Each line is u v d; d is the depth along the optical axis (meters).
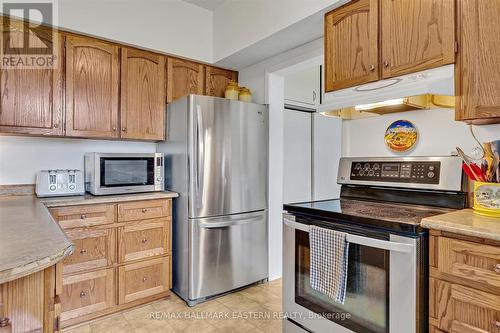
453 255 1.18
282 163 3.02
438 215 1.36
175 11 2.73
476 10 1.37
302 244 1.71
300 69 2.73
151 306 2.40
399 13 1.62
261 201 2.84
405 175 1.77
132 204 2.32
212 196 2.52
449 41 1.44
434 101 1.74
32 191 2.39
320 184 3.73
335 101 1.91
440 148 1.76
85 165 2.56
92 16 2.32
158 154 2.63
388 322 1.32
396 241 1.29
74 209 2.08
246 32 2.53
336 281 1.46
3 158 2.29
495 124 1.54
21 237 0.99
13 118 2.08
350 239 1.43
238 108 2.67
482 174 1.38
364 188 1.98
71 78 2.29
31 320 0.89
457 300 1.17
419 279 1.25
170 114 2.68
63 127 2.26
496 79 1.31
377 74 1.70
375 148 2.09
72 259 2.08
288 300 1.79
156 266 2.45
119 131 2.50
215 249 2.54
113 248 2.24
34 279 0.89
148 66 2.64
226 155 2.60
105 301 2.21
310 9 2.00
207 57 2.92
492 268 1.08
